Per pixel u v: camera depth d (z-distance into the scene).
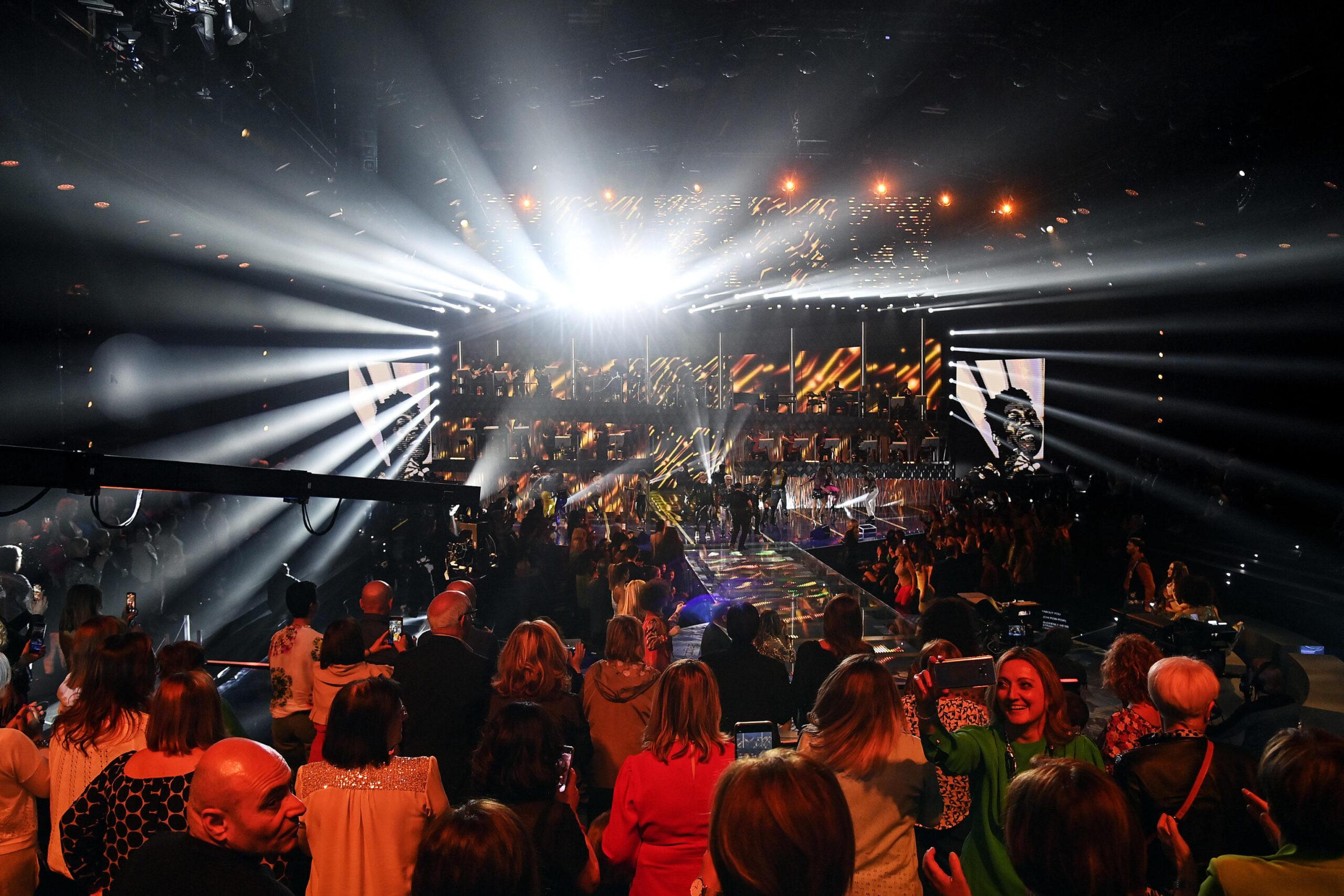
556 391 31.47
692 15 15.66
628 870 3.57
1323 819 2.43
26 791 3.79
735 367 32.75
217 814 2.48
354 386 22.80
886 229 25.23
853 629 5.17
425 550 17.05
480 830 2.37
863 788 3.11
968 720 3.71
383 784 3.15
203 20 9.85
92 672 3.74
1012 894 3.18
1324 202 14.68
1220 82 15.09
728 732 4.83
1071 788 2.21
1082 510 22.58
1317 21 13.22
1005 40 15.86
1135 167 17.53
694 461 30.41
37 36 8.19
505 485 28.92
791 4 15.24
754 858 1.90
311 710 5.68
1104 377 25.45
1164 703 3.31
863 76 17.12
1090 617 15.72
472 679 4.79
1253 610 15.22
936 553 18.17
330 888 3.10
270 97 12.42
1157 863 3.18
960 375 30.23
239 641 12.87
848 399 31.17
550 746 3.31
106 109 9.23
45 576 10.42
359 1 14.52
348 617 5.26
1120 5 14.92
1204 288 20.09
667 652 6.24
